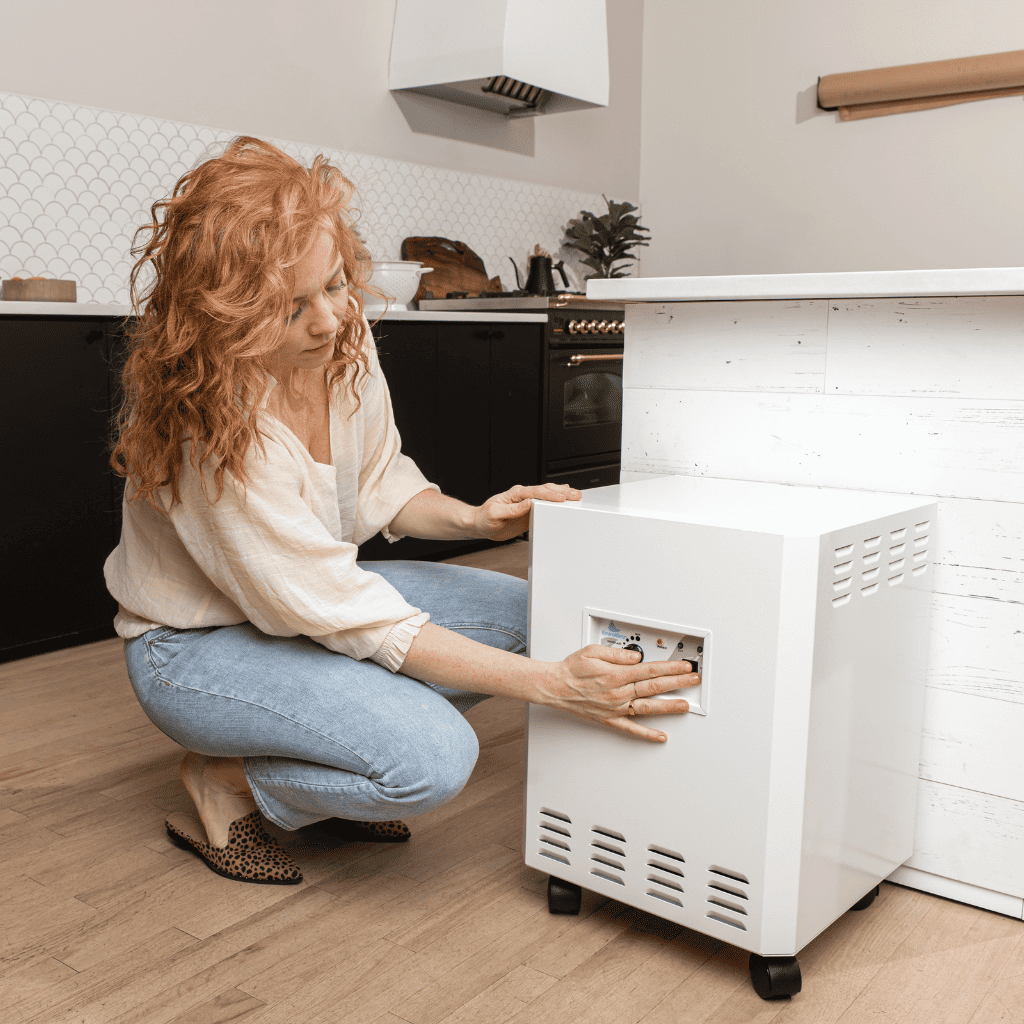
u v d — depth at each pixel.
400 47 3.80
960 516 1.32
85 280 3.01
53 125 2.88
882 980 1.19
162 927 1.29
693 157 4.97
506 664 1.21
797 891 1.12
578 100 4.07
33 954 1.22
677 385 1.56
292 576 1.18
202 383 1.11
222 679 1.29
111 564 1.43
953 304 1.29
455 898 1.37
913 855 1.41
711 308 1.51
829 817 1.17
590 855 1.28
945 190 4.30
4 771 1.76
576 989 1.17
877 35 4.38
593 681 1.17
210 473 1.15
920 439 1.34
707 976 1.20
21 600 2.41
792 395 1.44
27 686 2.22
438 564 1.67
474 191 4.27
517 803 1.66
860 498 1.33
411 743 1.22
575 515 1.23
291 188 1.08
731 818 1.13
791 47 4.62
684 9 4.90
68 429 2.46
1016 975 1.20
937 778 1.37
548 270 4.10
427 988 1.17
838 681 1.14
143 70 3.08
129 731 1.96
